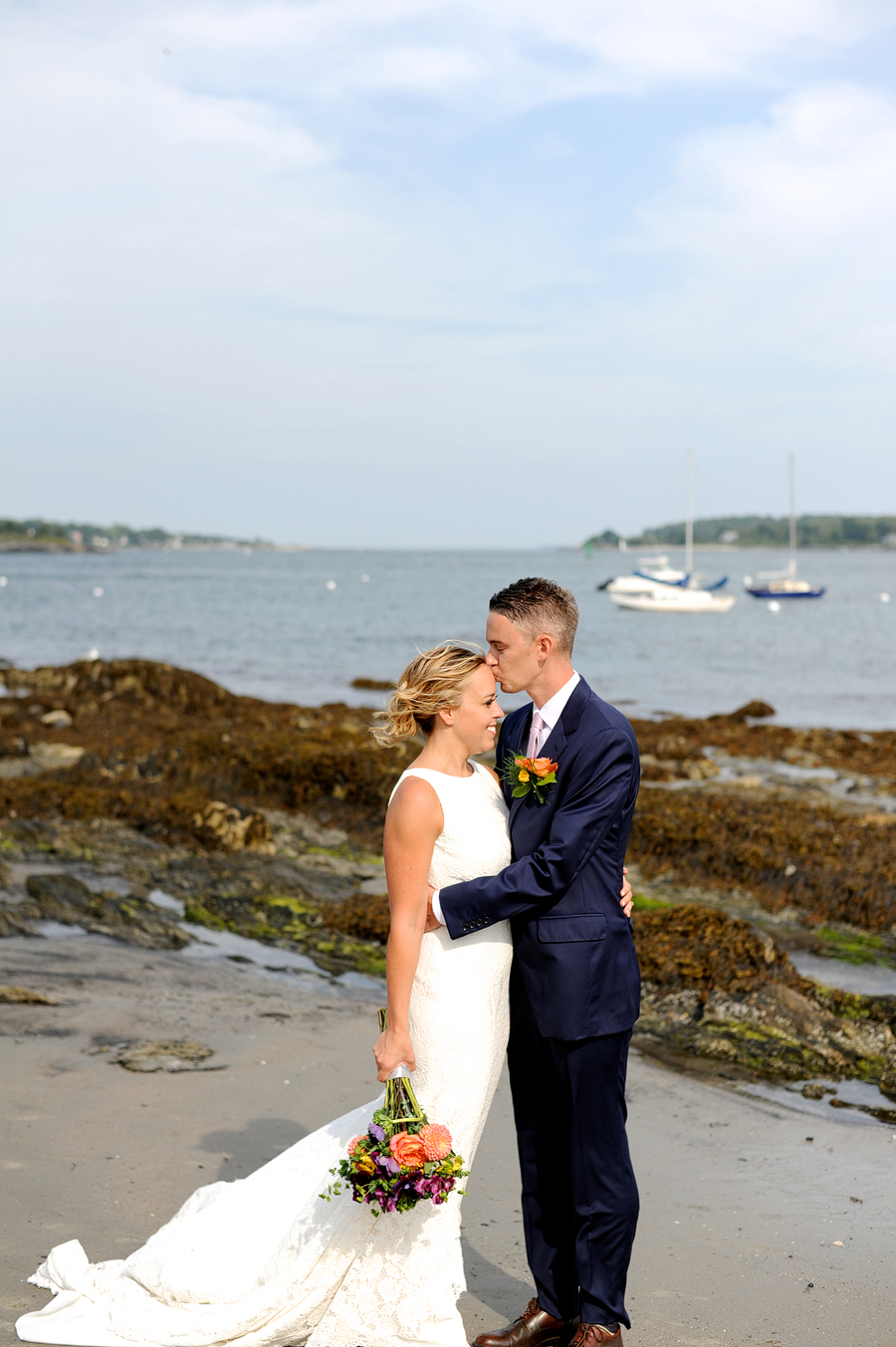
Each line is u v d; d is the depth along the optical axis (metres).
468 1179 4.27
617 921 3.05
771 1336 3.20
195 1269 3.01
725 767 15.73
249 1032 5.80
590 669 30.98
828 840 9.66
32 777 12.48
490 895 2.88
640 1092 5.29
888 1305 3.39
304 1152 3.15
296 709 19.83
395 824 2.95
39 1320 3.04
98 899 8.20
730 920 6.94
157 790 12.05
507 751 3.33
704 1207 4.09
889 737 18.36
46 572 128.25
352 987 6.88
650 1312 3.33
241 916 8.20
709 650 36.72
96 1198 3.86
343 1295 2.90
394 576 117.69
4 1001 6.03
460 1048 2.97
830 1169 4.45
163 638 40.00
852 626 48.88
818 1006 6.29
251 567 155.75
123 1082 5.00
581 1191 3.03
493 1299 3.40
